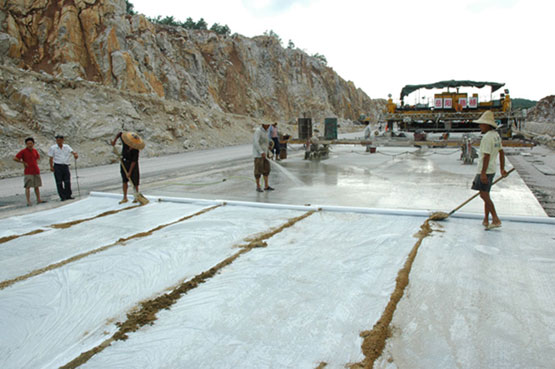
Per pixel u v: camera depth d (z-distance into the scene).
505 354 2.81
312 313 3.43
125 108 22.03
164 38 36.47
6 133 15.95
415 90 21.69
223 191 9.29
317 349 2.91
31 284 4.18
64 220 6.88
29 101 17.95
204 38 45.88
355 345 2.95
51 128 17.91
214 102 39.12
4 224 6.73
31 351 3.04
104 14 27.61
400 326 3.21
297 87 60.88
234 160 17.42
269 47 59.59
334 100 74.12
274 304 3.61
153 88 29.05
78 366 2.79
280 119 51.53
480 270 4.23
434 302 3.58
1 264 4.83
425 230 5.62
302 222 6.28
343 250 4.94
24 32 25.47
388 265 4.40
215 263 4.59
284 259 4.68
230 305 3.60
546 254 4.64
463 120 20.42
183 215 6.96
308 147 16.14
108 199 8.64
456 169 12.29
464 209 6.87
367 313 3.40
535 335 3.03
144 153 20.02
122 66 26.30
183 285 3.99
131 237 5.71
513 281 3.96
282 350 2.91
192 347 2.98
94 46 26.53
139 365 2.78
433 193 8.41
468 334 3.07
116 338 3.13
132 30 31.91
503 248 4.88
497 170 12.23
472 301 3.58
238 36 52.19
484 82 20.08
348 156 17.27
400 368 2.69
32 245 5.52
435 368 2.68
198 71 39.84
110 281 4.21
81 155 17.52
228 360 2.81
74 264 4.70
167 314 3.48
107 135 19.58
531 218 5.96
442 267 4.34
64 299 3.85
